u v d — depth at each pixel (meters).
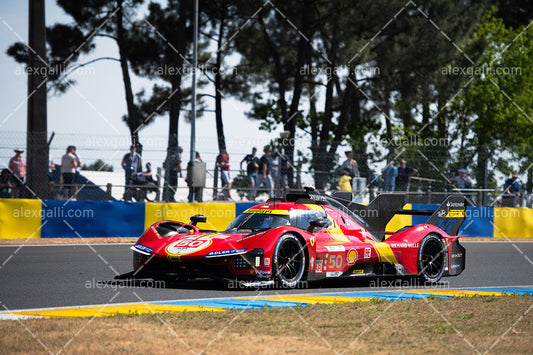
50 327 9.53
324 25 46.62
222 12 49.69
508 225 32.47
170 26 51.44
